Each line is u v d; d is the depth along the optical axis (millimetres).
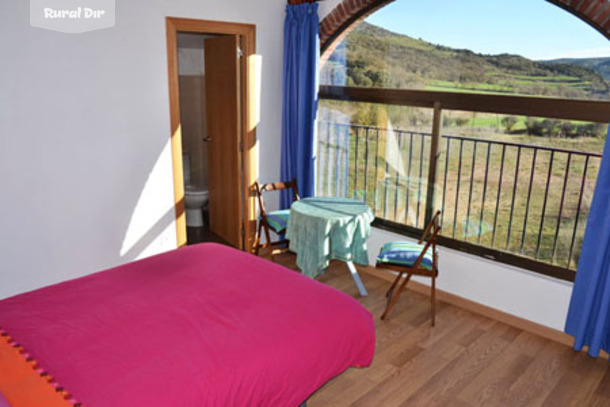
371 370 2852
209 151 4855
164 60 3676
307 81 4199
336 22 4062
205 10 3814
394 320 3453
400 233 4086
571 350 3100
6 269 3240
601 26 2768
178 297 2221
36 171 3244
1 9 2926
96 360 1755
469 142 3578
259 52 4234
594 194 2809
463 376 2811
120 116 3539
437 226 3283
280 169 4676
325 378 2045
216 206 4930
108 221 3641
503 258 3457
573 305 3002
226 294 2262
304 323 2076
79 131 3373
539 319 3266
